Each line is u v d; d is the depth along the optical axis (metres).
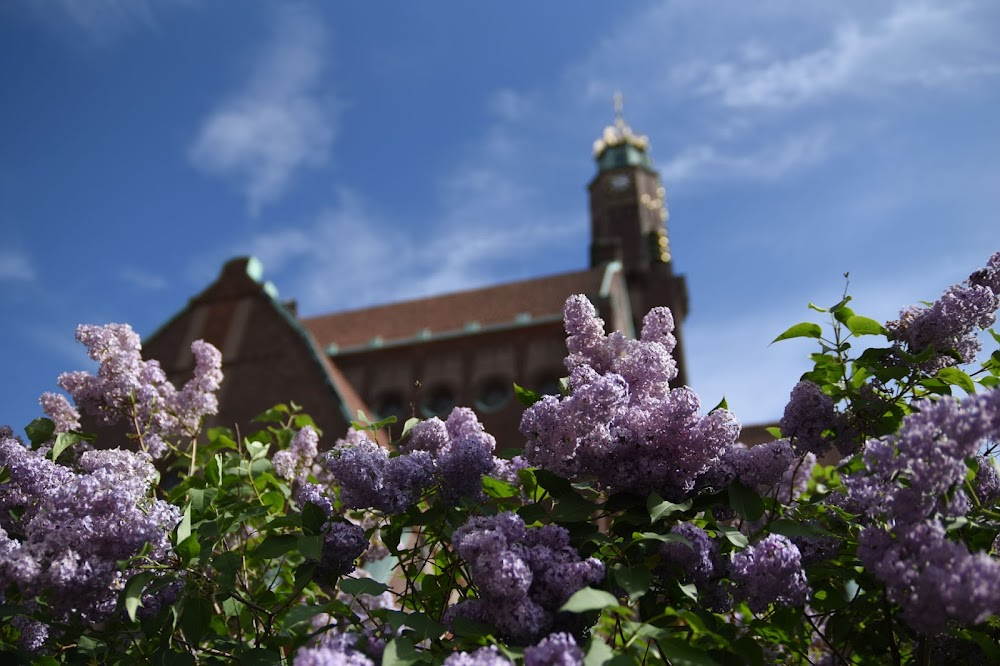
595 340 3.71
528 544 3.02
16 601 3.39
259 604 3.72
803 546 3.24
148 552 3.00
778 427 3.91
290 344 34.16
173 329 36.41
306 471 5.02
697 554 3.03
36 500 3.49
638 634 2.63
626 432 3.23
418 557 3.75
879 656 3.71
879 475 2.76
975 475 3.19
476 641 2.73
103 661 3.57
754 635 3.48
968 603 2.38
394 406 42.03
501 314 44.66
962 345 3.60
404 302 47.84
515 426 39.19
